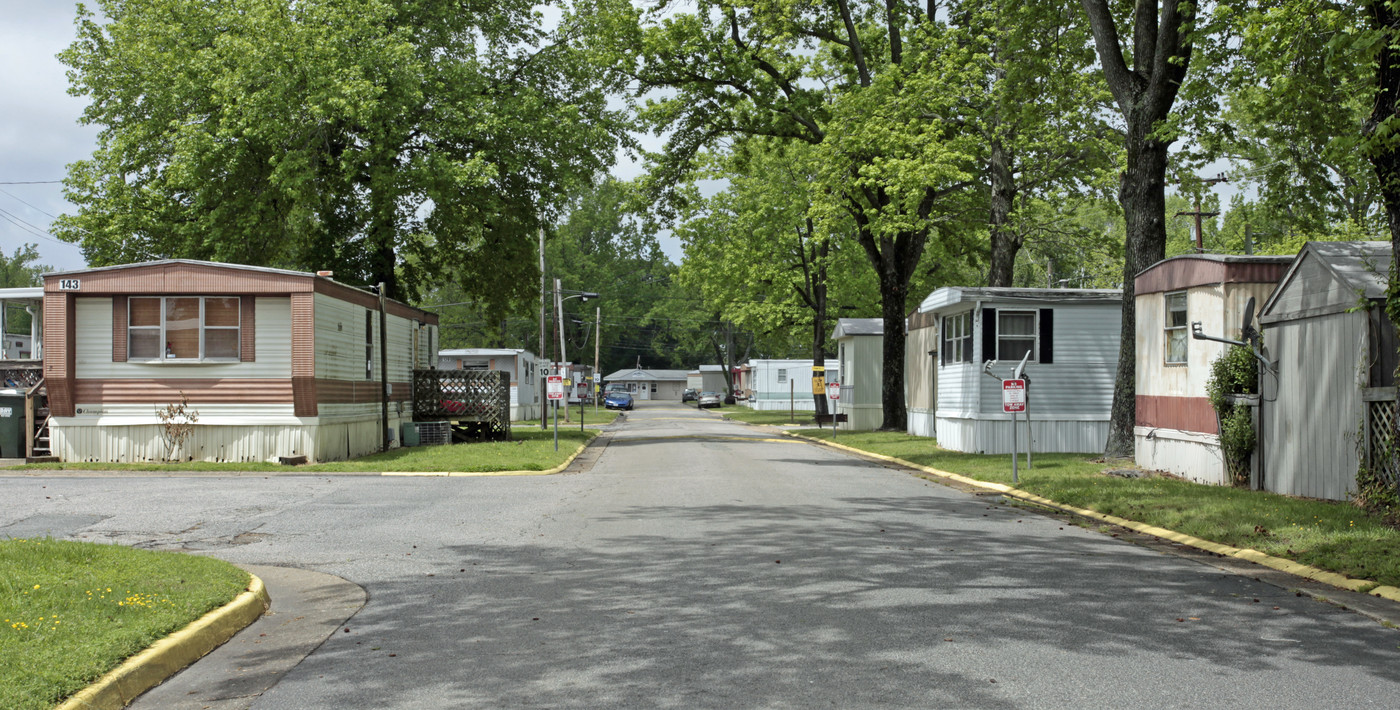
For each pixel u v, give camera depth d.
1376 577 8.69
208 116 29.91
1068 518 13.65
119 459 21.33
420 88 30.05
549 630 7.15
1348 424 13.23
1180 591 8.47
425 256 35.97
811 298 53.38
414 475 20.23
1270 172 18.81
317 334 21.59
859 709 5.30
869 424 39.91
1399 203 11.48
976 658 6.31
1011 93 22.80
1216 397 16.08
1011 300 24.75
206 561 8.95
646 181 33.22
